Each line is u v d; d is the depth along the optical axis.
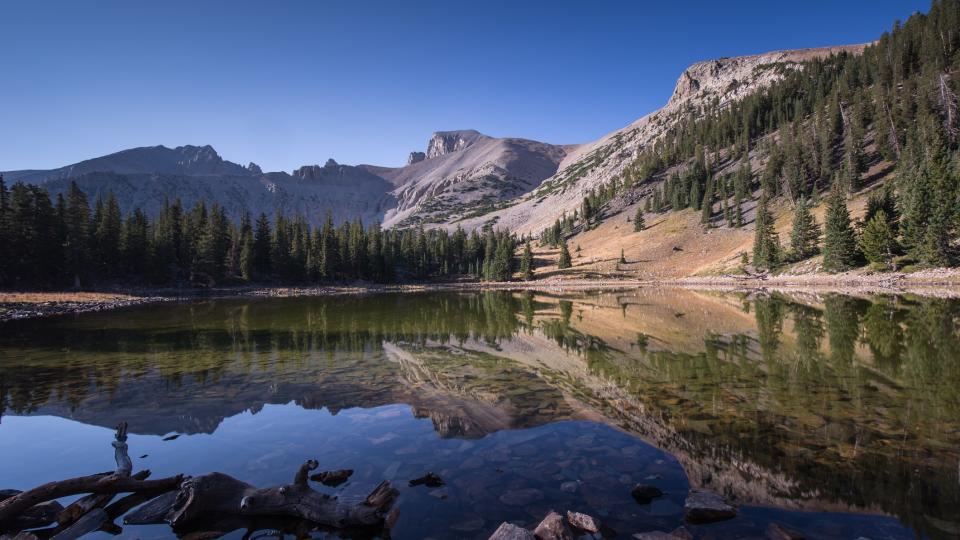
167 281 88.19
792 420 9.86
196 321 35.16
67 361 18.42
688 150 196.25
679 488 7.00
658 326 27.73
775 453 8.14
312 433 9.86
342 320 35.66
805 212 80.31
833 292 51.56
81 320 36.19
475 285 123.75
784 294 52.56
